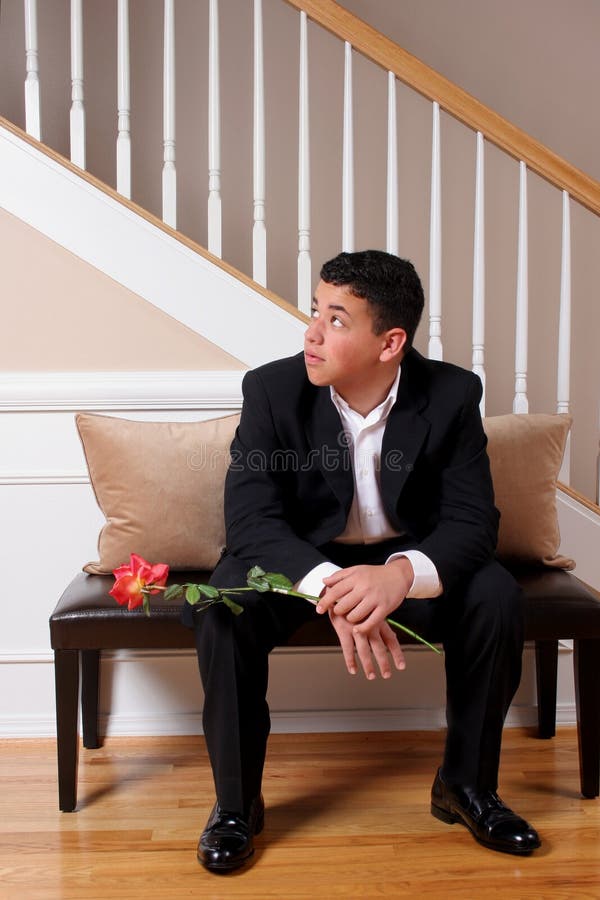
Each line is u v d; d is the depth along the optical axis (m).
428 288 2.93
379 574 1.55
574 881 1.53
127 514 1.95
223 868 1.55
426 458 1.71
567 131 2.97
